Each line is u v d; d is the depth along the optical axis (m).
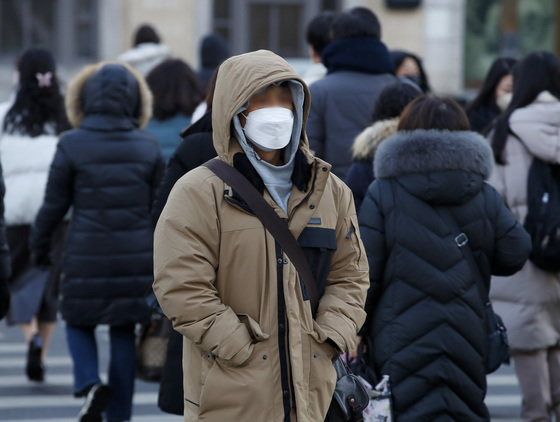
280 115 9.02
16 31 42.72
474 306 11.48
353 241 9.56
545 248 14.06
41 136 18.86
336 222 9.45
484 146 11.48
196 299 8.86
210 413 8.98
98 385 15.26
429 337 11.37
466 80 45.06
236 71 8.98
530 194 14.20
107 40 42.66
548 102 14.30
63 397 18.41
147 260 15.70
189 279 8.85
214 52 24.16
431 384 11.41
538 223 14.09
